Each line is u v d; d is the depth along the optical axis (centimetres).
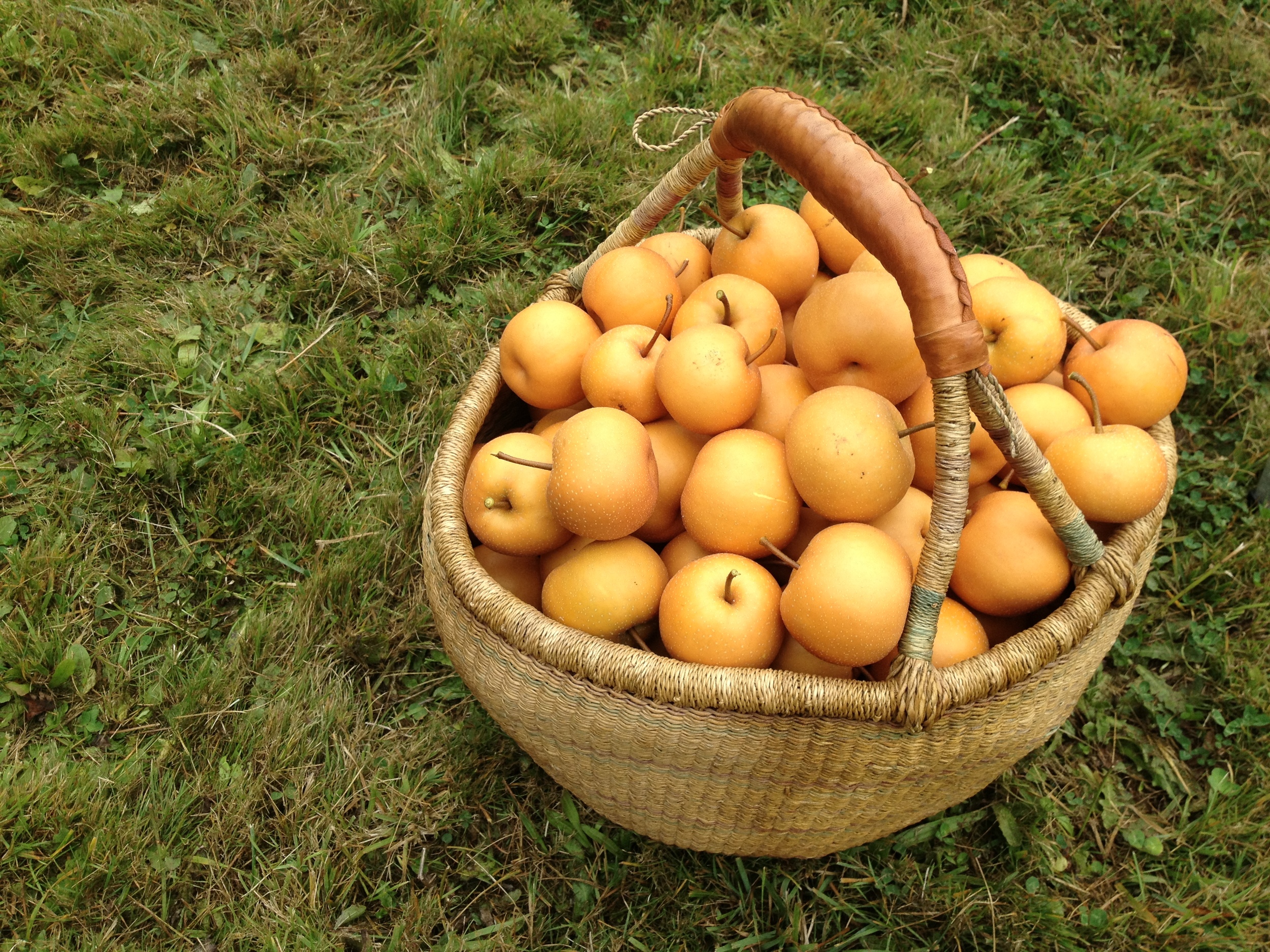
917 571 58
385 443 93
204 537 87
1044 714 65
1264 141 112
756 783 63
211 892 74
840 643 59
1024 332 71
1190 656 85
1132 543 66
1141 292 103
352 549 87
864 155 56
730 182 74
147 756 78
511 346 74
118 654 83
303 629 84
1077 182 109
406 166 107
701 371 66
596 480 63
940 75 119
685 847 73
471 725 81
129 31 112
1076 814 80
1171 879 77
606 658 60
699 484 65
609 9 122
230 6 117
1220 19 122
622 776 65
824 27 120
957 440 56
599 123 110
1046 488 59
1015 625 70
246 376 95
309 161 107
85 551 86
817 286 68
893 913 75
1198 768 82
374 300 101
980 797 80
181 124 107
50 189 104
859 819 66
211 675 81
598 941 73
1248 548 88
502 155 106
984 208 107
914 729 58
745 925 74
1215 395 97
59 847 72
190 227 103
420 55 115
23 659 79
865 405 62
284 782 78
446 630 68
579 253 106
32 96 107
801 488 63
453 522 68
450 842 77
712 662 62
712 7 123
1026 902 74
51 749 78
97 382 93
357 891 75
